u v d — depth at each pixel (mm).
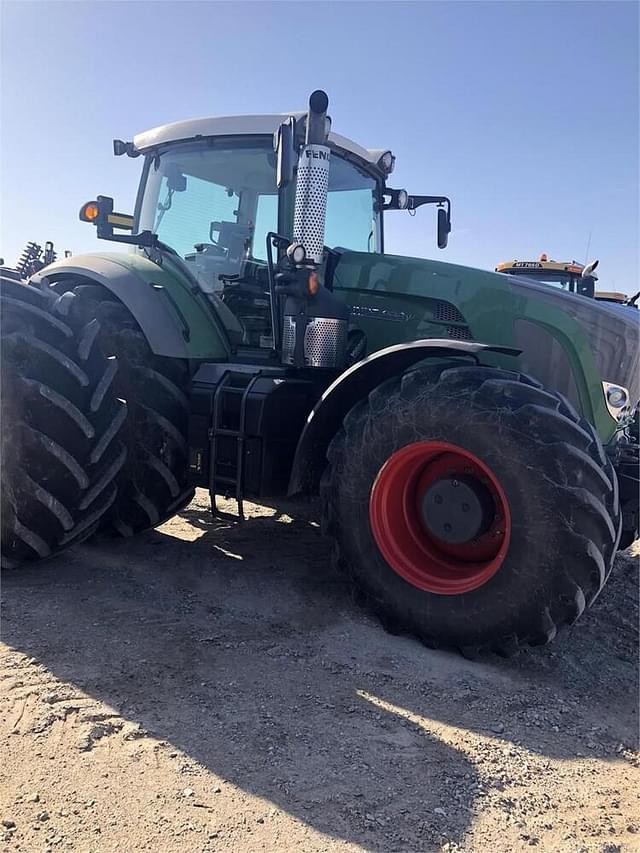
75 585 3562
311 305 3664
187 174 4359
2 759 2146
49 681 2607
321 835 1897
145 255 4523
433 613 3014
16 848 1789
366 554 3189
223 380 3730
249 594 3547
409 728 2447
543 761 2316
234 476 3613
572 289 11258
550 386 3650
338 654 2953
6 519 3471
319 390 3797
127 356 3857
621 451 3516
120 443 3668
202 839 1855
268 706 2523
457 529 3031
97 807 1956
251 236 4082
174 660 2822
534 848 1907
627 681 2926
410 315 3896
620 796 2166
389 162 4664
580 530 2707
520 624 2838
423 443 3016
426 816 2000
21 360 3371
